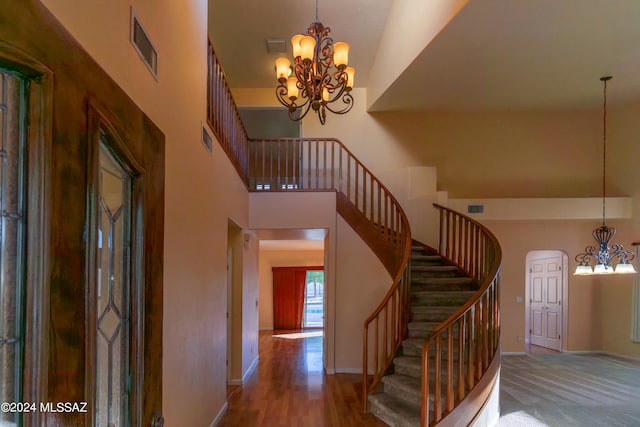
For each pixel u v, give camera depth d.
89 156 1.10
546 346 7.66
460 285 4.83
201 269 3.05
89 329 1.08
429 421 3.09
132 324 1.49
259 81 6.88
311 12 5.37
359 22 5.60
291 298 10.55
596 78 5.23
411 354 4.06
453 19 3.76
